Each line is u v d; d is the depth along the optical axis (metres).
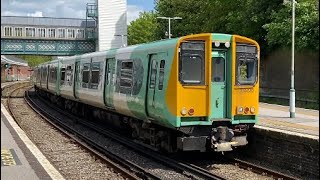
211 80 12.38
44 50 52.72
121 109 16.08
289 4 24.88
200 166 12.82
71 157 14.20
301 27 23.94
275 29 25.53
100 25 51.50
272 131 12.71
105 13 51.56
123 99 15.51
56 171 10.46
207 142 12.65
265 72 29.19
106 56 17.80
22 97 42.84
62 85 26.95
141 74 14.01
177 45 11.92
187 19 46.84
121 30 52.00
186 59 12.02
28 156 12.09
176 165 12.55
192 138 12.27
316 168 11.30
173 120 12.03
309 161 11.55
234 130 12.81
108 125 21.75
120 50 16.41
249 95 12.77
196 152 14.70
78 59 22.86
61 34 54.47
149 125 14.21
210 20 36.34
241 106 12.63
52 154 14.69
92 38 53.66
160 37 51.59
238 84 12.59
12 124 19.11
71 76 24.20
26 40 51.81
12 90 54.25
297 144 11.92
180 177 11.45
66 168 12.69
